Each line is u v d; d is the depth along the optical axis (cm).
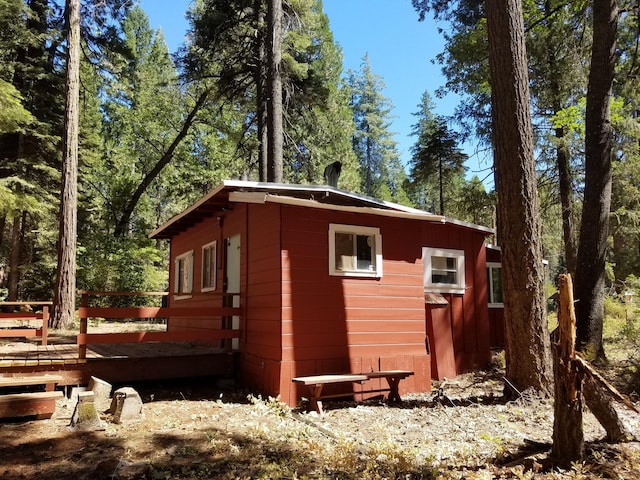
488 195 1712
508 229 696
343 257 787
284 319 710
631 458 418
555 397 423
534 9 1384
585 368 405
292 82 1842
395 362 808
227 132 2555
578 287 999
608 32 995
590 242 994
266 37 1631
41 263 2072
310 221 757
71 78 1436
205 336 790
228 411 634
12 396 538
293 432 545
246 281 834
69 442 474
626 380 778
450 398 751
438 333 987
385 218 839
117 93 2384
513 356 688
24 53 1880
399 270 842
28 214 1964
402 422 609
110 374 698
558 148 1508
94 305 1977
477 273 1145
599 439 478
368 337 788
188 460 440
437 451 478
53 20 1923
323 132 2294
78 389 668
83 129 2234
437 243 1074
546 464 411
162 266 2620
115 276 1992
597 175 998
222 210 973
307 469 427
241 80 1884
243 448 480
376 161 5256
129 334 703
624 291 1565
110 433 509
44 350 788
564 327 414
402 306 835
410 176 2641
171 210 3111
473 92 1650
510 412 624
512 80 709
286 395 695
